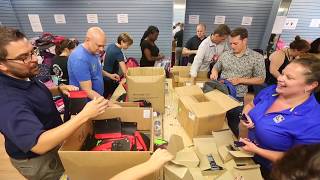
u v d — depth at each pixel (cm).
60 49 266
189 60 367
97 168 99
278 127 116
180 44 429
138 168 84
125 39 293
